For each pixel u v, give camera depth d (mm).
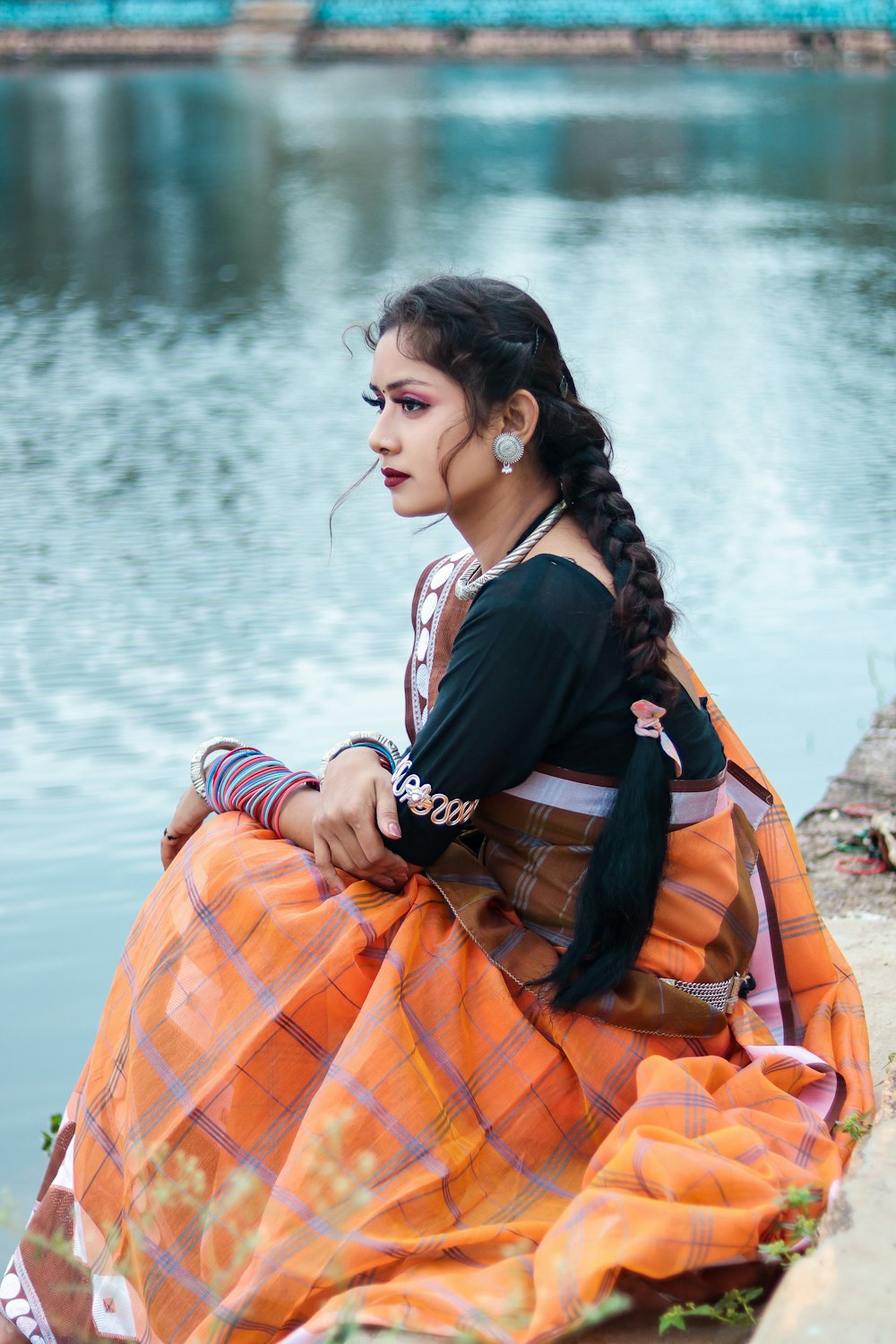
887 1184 1774
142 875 4305
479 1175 1947
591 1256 1688
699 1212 1718
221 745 2277
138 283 17000
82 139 33844
